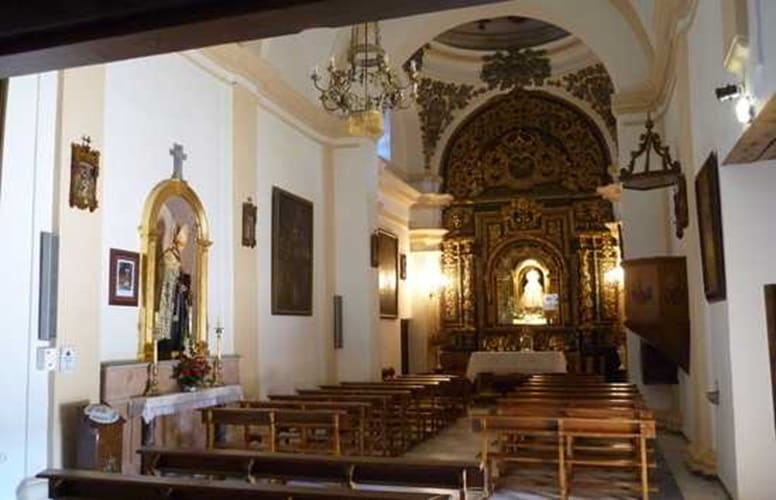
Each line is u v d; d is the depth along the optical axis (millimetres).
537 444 6566
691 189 7105
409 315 16078
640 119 10391
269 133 9367
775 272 5426
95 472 4238
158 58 7051
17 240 5016
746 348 5438
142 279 6621
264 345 8898
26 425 4992
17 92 5086
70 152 5547
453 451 8219
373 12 1267
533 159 16203
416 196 16047
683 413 9125
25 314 5043
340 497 3531
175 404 6379
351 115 8516
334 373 10750
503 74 15539
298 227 10016
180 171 7277
